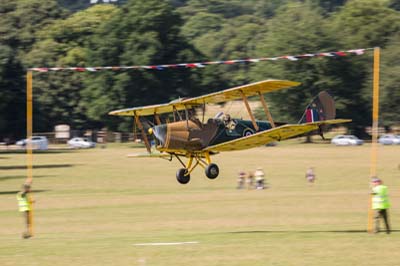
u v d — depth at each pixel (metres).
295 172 190.00
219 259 66.44
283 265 64.06
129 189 159.38
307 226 94.19
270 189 157.50
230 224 97.69
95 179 178.62
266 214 108.88
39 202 132.25
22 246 77.06
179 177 82.62
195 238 81.38
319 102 101.88
